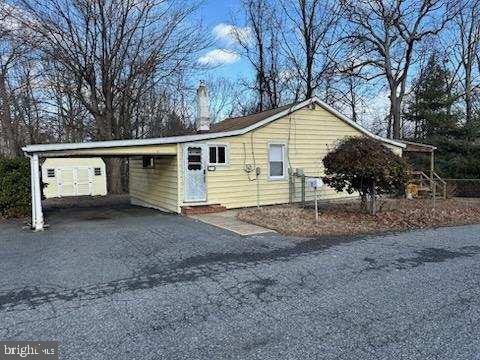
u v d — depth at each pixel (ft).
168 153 41.70
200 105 54.24
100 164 95.45
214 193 43.86
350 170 34.42
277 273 19.40
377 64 87.51
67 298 16.38
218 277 18.90
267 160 47.24
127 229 33.04
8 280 18.97
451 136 83.56
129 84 71.00
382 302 15.49
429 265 20.70
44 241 28.66
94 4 65.82
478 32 90.27
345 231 30.12
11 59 71.92
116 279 18.86
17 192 42.16
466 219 36.58
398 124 86.58
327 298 15.99
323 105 50.52
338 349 11.75
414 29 82.28
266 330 13.14
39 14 61.82
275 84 96.27
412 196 55.11
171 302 15.75
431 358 11.16
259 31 94.73
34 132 90.27
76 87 71.67
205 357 11.41
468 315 14.15
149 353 11.69
